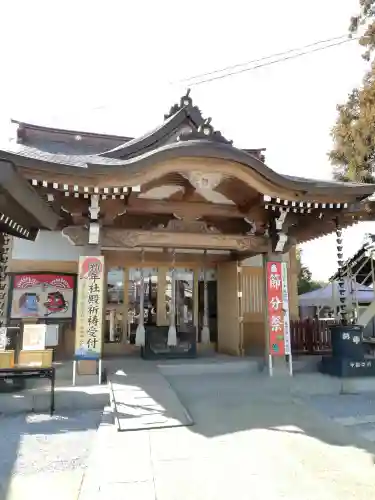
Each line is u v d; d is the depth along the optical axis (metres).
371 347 11.05
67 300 9.04
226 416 5.22
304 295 17.91
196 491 3.10
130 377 6.85
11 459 3.90
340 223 8.25
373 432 4.80
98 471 3.51
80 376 6.57
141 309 9.56
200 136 6.89
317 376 7.45
